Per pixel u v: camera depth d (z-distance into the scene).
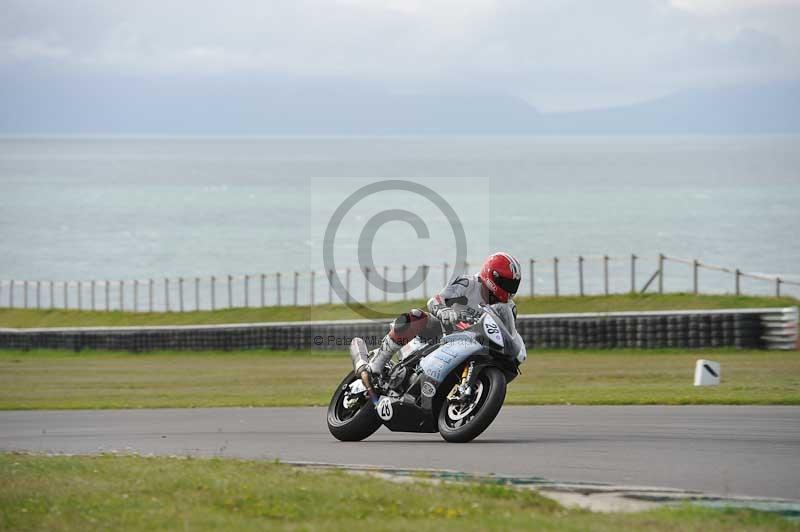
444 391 26.88
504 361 26.67
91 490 18.88
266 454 25.88
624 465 22.44
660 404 38.69
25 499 18.14
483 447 25.64
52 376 72.06
